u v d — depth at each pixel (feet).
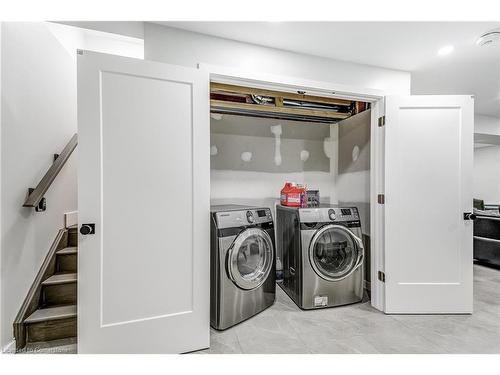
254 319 7.16
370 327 6.70
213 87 7.78
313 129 11.28
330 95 7.72
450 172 7.38
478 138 17.02
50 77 7.50
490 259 11.62
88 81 4.99
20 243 5.94
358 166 9.77
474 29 6.28
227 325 6.61
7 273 5.50
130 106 5.28
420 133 7.39
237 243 6.78
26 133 6.28
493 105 13.91
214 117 10.00
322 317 7.27
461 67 8.41
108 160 5.13
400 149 7.41
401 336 6.25
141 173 5.36
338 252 8.41
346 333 6.41
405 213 7.41
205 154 5.89
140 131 5.35
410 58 7.72
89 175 5.00
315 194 10.04
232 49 6.67
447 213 7.38
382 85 8.21
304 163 11.19
